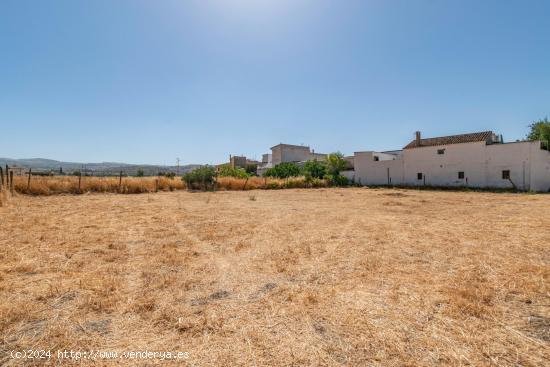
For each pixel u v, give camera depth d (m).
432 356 2.37
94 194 18.67
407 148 35.16
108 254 5.27
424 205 13.95
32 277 4.09
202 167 26.25
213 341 2.59
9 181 15.80
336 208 12.67
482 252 5.37
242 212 11.12
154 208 11.99
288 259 5.05
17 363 2.27
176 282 3.95
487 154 29.02
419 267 4.60
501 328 2.78
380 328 2.79
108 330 2.76
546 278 4.00
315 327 2.82
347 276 4.22
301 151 55.69
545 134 30.70
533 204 14.01
